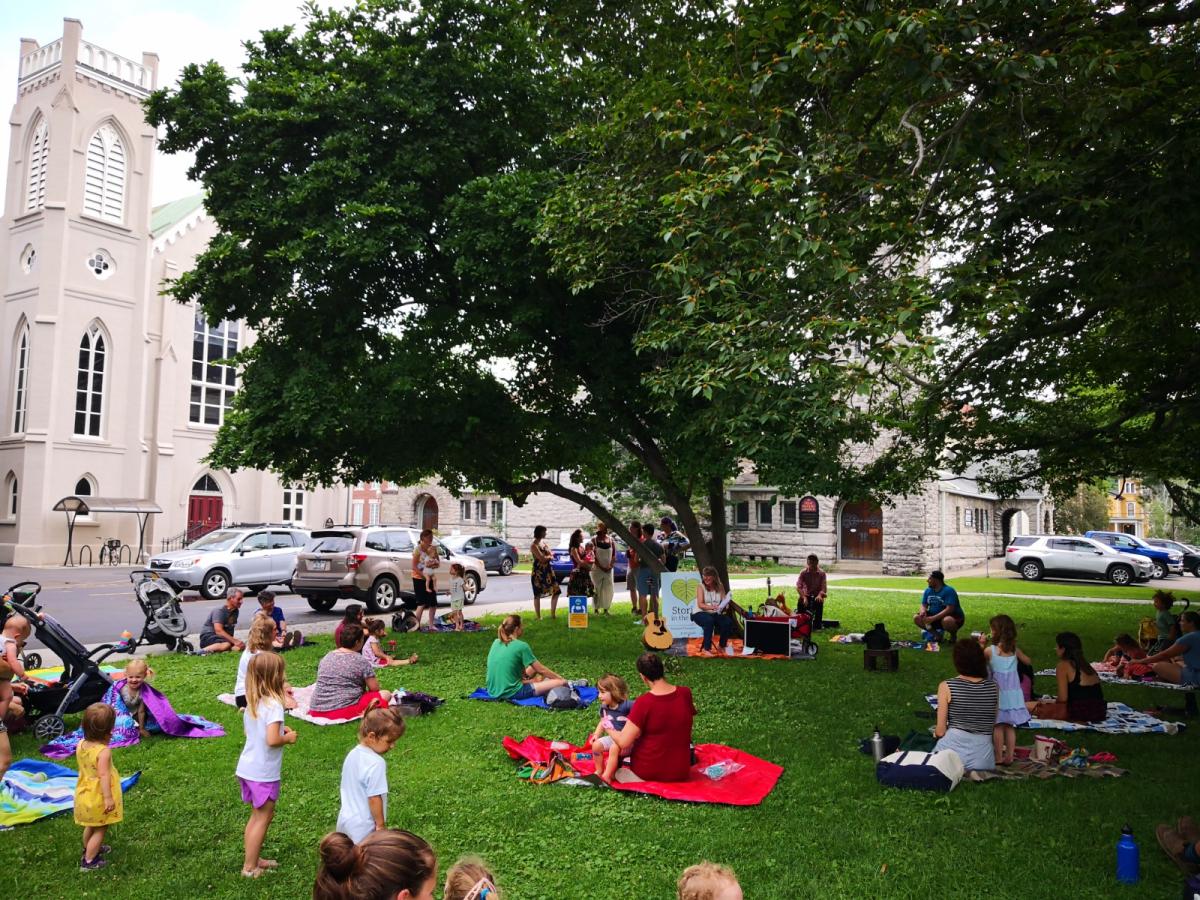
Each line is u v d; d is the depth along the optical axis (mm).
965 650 7090
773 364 8023
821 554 35219
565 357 14109
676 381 9266
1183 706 9875
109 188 38031
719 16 10805
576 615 16281
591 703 9703
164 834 5820
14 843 5605
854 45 7961
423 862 2457
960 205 9906
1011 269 9680
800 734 8398
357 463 14586
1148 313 10656
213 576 21516
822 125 9172
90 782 5246
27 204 37469
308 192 12414
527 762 7262
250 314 13922
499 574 31766
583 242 10609
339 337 13539
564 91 13789
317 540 19094
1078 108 7793
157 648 13961
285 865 5301
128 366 38156
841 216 8422
